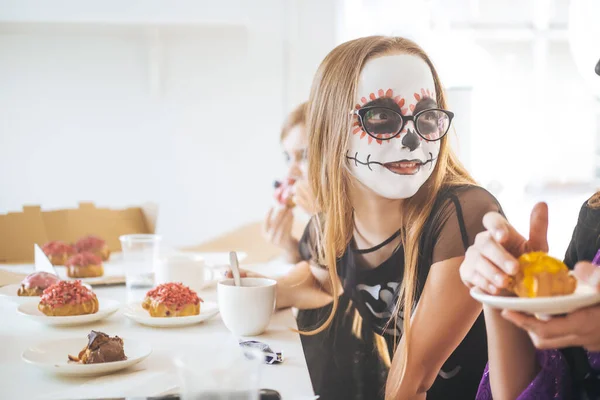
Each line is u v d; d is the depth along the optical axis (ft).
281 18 10.36
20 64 10.20
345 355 4.39
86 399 2.55
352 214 4.03
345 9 10.09
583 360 3.01
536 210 2.55
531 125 9.65
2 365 3.04
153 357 3.15
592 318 2.21
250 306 3.52
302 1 10.35
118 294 4.63
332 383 4.29
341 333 4.50
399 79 3.62
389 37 3.83
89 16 10.04
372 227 3.97
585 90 9.61
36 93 10.27
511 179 9.62
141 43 10.29
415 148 3.61
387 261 3.98
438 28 9.88
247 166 10.62
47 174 10.40
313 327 4.66
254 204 10.69
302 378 2.86
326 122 3.88
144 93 10.39
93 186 10.48
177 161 10.55
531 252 2.38
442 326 3.59
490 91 9.70
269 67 10.46
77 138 10.39
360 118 3.64
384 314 4.08
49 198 10.43
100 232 6.59
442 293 3.58
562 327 2.20
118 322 3.88
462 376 3.89
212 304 4.12
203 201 10.64
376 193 3.76
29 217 6.16
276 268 5.54
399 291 3.98
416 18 9.91
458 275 3.57
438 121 3.67
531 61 9.75
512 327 2.82
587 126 9.64
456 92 9.53
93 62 10.29
